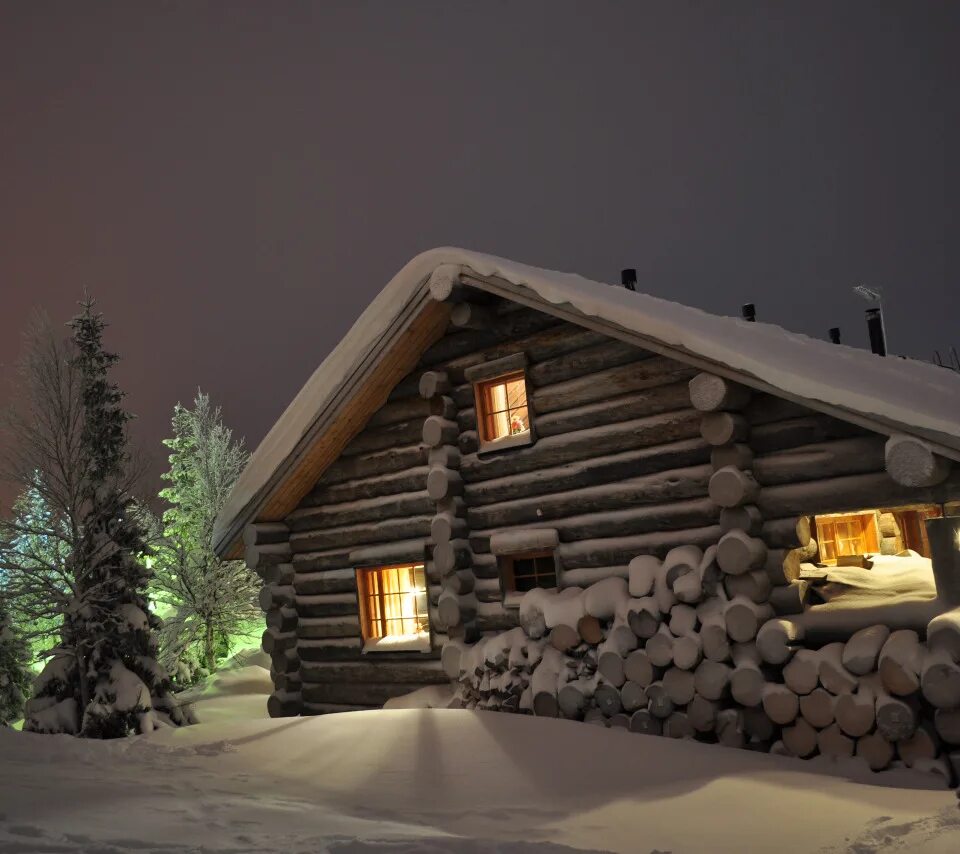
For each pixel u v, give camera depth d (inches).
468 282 373.7
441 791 269.0
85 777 299.0
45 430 545.3
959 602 267.6
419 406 426.9
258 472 458.0
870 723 258.7
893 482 281.1
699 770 266.8
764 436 311.3
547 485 375.2
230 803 253.4
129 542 557.0
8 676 752.3
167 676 539.2
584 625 342.0
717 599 308.0
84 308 585.6
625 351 354.6
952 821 198.1
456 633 393.4
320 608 461.1
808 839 202.2
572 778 270.1
